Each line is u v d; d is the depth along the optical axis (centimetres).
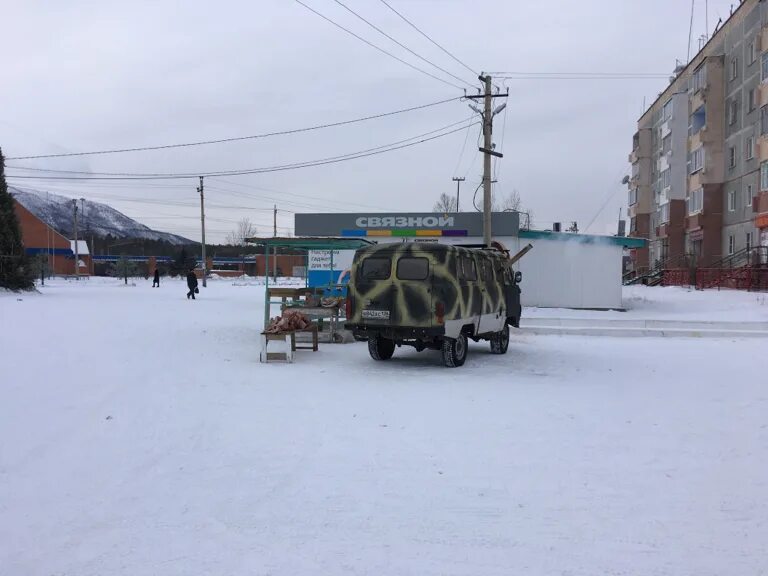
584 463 575
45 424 680
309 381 971
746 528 432
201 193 5166
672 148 4738
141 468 553
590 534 423
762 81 3275
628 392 907
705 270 3519
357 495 493
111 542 409
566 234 2630
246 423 707
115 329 1584
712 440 654
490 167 2380
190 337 1471
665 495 495
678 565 379
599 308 2620
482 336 1270
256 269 9281
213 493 496
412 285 1106
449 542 411
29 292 3250
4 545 404
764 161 3225
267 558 388
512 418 742
